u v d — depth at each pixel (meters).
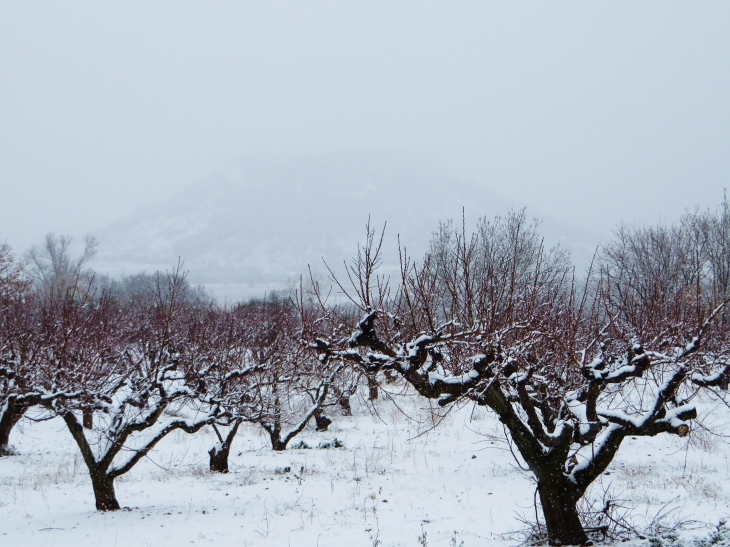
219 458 15.03
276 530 9.68
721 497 10.92
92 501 11.80
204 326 17.77
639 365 7.03
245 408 13.91
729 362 6.99
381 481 13.66
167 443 19.50
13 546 8.84
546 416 9.74
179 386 12.90
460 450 17.50
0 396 12.27
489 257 9.03
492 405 7.56
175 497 12.23
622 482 12.62
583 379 8.12
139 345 14.54
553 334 7.46
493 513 10.62
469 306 7.38
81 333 12.70
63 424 22.28
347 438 20.28
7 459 16.17
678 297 8.79
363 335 7.36
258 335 19.16
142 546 8.86
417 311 7.89
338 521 10.22
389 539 9.05
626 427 7.39
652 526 8.77
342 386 20.92
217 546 8.87
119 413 11.21
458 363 8.26
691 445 15.99
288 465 15.91
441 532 9.36
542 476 7.77
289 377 16.83
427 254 8.15
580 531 7.78
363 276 7.41
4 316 14.16
